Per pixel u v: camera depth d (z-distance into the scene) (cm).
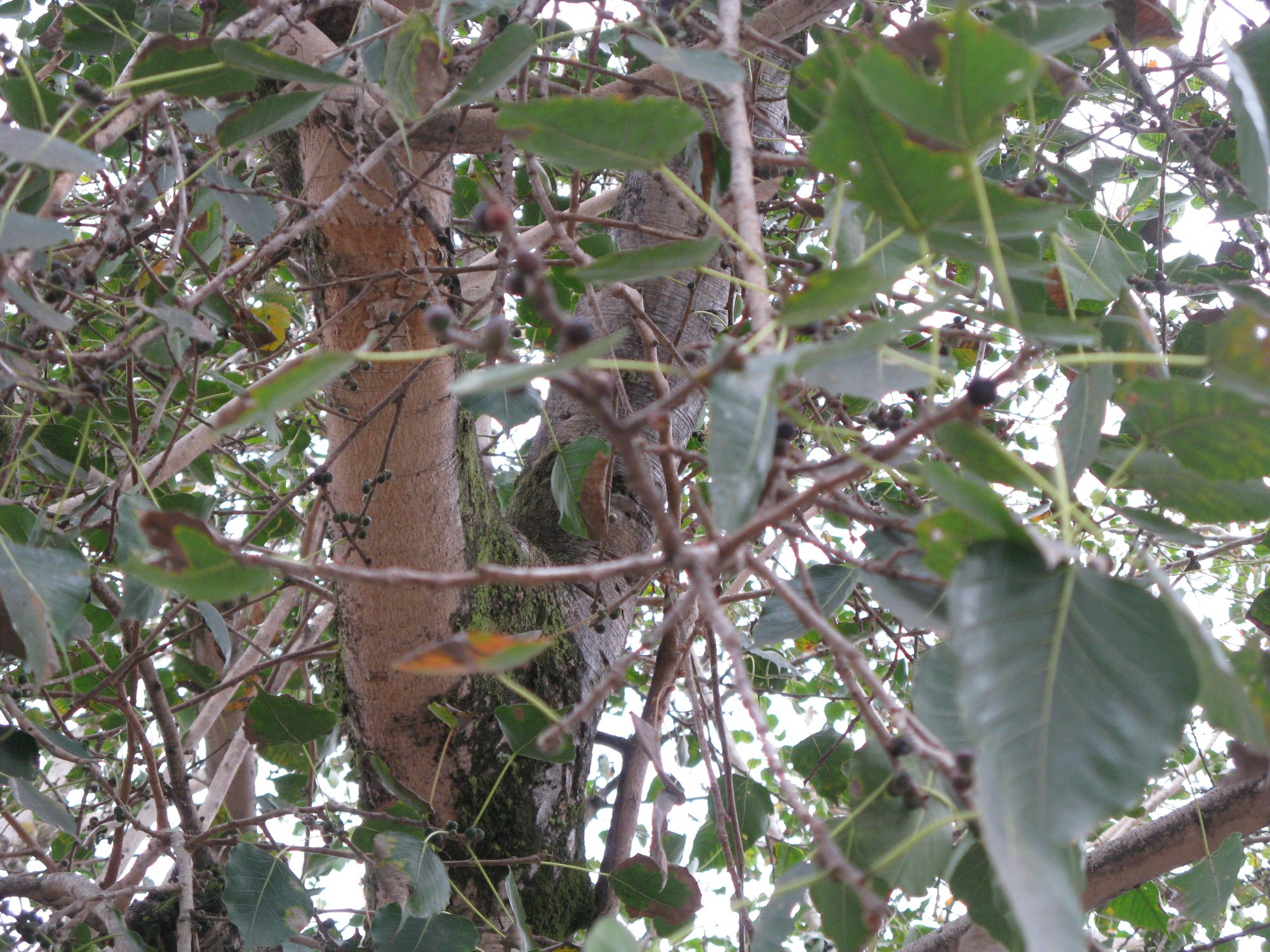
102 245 142
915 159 73
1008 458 76
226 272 136
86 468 211
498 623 224
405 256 186
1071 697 63
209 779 342
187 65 120
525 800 227
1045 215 78
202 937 228
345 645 218
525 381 65
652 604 259
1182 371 161
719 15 114
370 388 192
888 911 65
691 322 258
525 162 149
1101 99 203
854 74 70
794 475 85
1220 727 67
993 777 60
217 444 304
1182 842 181
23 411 175
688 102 148
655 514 62
